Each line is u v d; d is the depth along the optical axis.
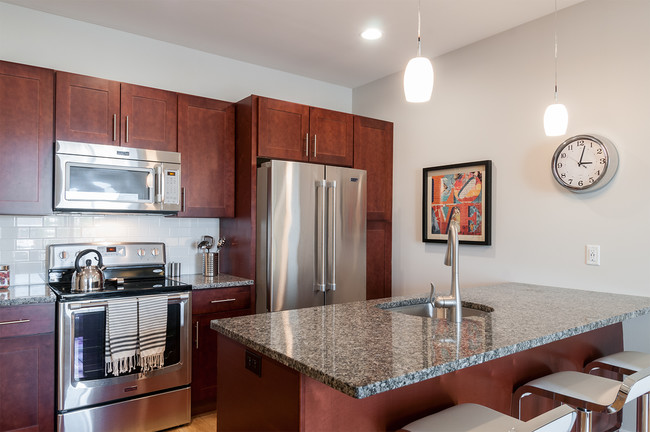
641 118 2.37
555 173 2.66
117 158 2.73
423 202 3.55
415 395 1.48
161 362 2.57
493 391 1.72
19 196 2.49
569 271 2.66
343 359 1.22
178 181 2.95
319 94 4.13
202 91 3.46
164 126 2.98
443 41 3.21
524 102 2.91
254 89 3.73
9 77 2.48
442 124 3.46
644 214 2.35
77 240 2.93
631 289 2.39
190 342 2.72
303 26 2.99
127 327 2.45
